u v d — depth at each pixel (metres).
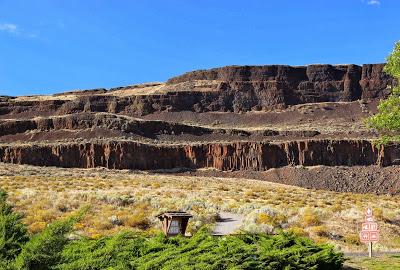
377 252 25.56
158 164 138.00
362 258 21.08
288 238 17.08
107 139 143.38
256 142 147.25
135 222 32.91
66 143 136.25
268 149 145.62
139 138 154.88
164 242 15.48
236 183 93.00
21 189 48.28
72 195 43.78
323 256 16.12
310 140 150.62
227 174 136.50
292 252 15.66
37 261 9.73
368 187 125.19
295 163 145.88
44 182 59.84
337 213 40.34
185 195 53.69
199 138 165.12
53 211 35.47
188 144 146.00
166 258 12.77
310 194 69.69
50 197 41.25
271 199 56.09
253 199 54.97
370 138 160.50
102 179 74.69
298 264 15.42
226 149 144.75
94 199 42.47
